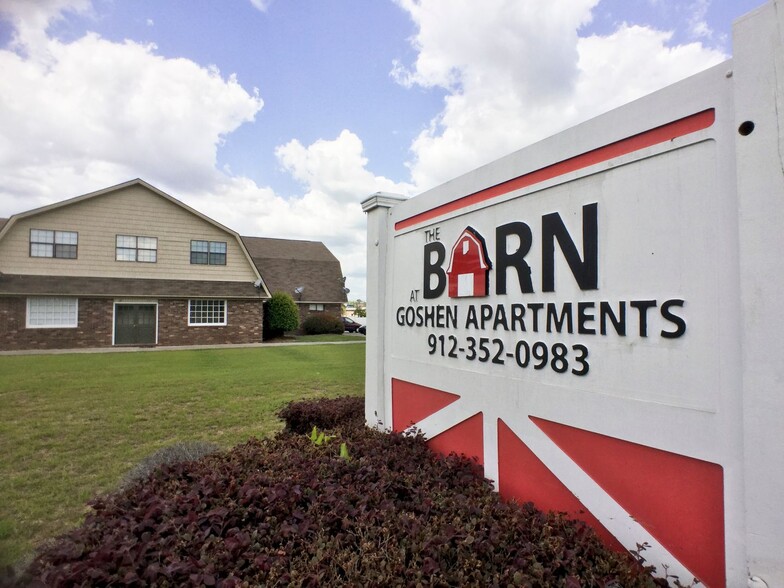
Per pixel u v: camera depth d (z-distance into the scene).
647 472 2.05
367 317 4.98
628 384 2.15
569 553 1.89
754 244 1.64
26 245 17.11
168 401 7.80
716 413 1.78
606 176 2.29
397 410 4.34
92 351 16.30
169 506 2.29
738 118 1.71
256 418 6.66
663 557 1.97
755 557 1.61
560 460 2.51
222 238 20.78
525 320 2.80
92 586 1.67
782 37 1.58
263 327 22.48
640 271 2.10
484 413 3.14
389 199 4.74
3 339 16.38
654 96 2.07
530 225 2.79
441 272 3.72
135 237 19.00
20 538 3.24
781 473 1.55
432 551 1.88
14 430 6.03
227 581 1.68
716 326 1.79
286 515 2.30
